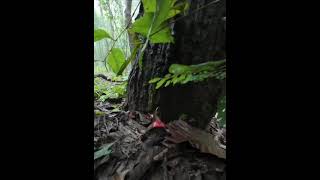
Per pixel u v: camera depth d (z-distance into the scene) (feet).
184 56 4.70
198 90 4.61
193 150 3.60
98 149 3.79
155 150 3.66
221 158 3.43
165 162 3.46
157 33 4.34
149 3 4.28
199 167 3.29
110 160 3.61
